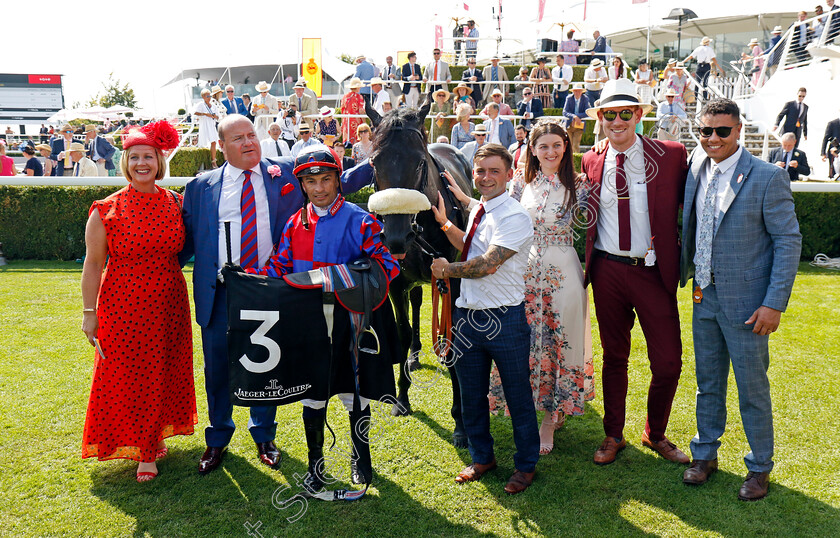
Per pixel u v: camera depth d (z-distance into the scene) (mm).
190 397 2969
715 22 19062
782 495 2650
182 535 2436
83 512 2578
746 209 2543
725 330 2650
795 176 8961
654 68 19516
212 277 2789
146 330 2695
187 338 2914
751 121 13219
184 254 2961
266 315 2340
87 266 2664
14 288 6391
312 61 14156
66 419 3395
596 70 11336
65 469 2914
